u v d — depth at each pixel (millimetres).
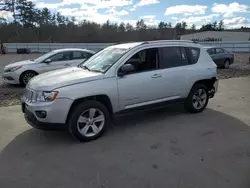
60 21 68188
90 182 2984
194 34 58938
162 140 4180
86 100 4164
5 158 3613
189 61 5418
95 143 4102
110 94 4266
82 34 59625
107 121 4379
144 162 3432
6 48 37875
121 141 4160
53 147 3967
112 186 2898
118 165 3365
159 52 4969
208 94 5828
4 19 54875
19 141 4211
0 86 9156
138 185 2910
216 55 14500
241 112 5770
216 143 4039
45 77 4336
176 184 2920
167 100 5094
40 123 3877
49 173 3199
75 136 4066
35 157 3635
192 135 4391
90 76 4168
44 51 38375
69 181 3014
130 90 4496
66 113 3914
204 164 3365
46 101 3832
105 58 4820
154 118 5367
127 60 4531
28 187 2902
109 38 58844
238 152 3715
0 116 5559
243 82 9977
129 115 5602
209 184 2908
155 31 58750
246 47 32469
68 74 4375
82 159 3553
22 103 4387
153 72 4793
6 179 3074
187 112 5770
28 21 59656
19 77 8805
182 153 3691
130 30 58281
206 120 5195
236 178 3027
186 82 5281
